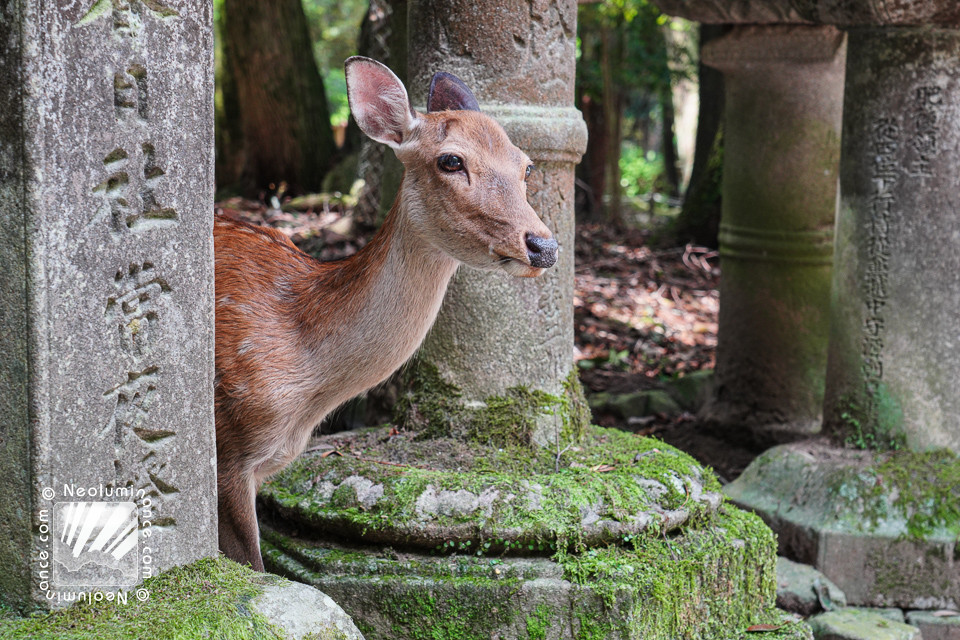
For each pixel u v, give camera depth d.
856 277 4.36
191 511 2.35
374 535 3.00
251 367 2.68
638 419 5.88
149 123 2.14
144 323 2.20
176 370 2.28
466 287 3.31
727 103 5.57
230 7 10.21
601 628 2.85
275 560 3.09
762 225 5.42
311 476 3.23
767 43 5.14
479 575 2.92
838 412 4.46
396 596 2.91
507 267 2.52
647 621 2.90
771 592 3.45
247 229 2.96
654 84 11.09
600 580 2.88
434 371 3.38
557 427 3.37
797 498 4.28
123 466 2.19
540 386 3.38
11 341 2.03
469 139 2.54
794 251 5.37
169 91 2.17
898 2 3.93
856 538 4.04
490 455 3.27
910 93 4.16
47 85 1.96
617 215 10.84
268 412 2.69
